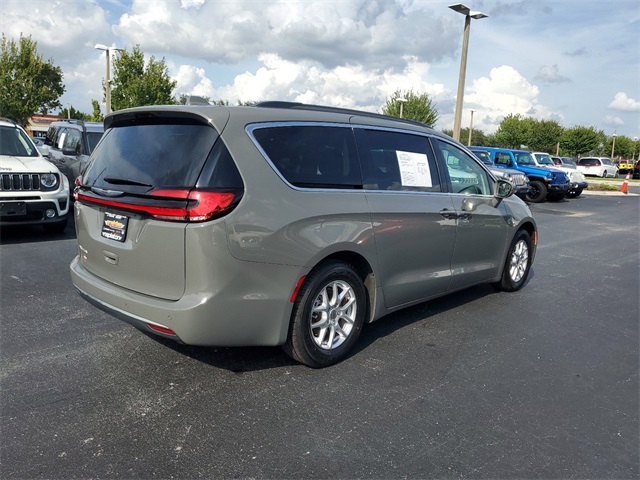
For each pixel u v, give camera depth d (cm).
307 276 338
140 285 318
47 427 277
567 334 457
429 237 429
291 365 363
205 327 296
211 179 295
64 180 772
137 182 318
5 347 379
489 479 248
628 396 342
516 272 584
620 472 258
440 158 459
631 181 4084
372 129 402
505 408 318
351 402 316
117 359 363
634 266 779
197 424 285
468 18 1742
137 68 3069
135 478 239
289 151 336
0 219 696
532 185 1897
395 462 258
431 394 332
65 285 539
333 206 346
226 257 293
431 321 475
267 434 278
